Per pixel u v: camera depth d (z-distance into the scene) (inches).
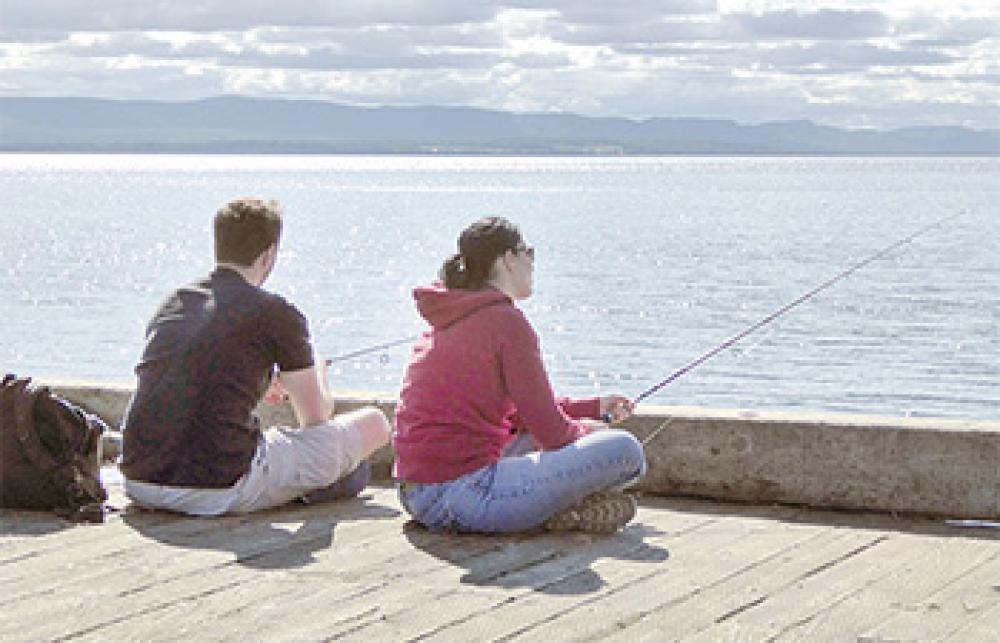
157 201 5457.7
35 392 198.2
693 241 2901.1
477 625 145.9
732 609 152.3
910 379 1155.3
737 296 1847.9
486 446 187.9
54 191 6722.4
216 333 196.1
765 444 209.0
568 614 150.2
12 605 153.3
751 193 6343.5
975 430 197.8
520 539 186.1
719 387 1123.3
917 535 189.8
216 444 195.5
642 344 1393.9
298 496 208.1
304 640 140.6
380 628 144.8
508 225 191.5
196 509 198.4
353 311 1667.1
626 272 2201.0
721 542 185.0
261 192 6628.9
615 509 187.0
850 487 204.5
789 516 202.8
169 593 158.1
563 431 185.2
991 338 1418.6
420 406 188.9
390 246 2795.3
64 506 199.5
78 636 142.1
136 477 199.6
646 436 215.6
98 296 1876.2
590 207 4766.2
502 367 186.2
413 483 189.8
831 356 1301.7
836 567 171.3
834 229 3316.9
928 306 1739.7
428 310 191.2
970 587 161.8
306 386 203.2
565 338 1443.2
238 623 146.6
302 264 2337.6
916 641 141.1
